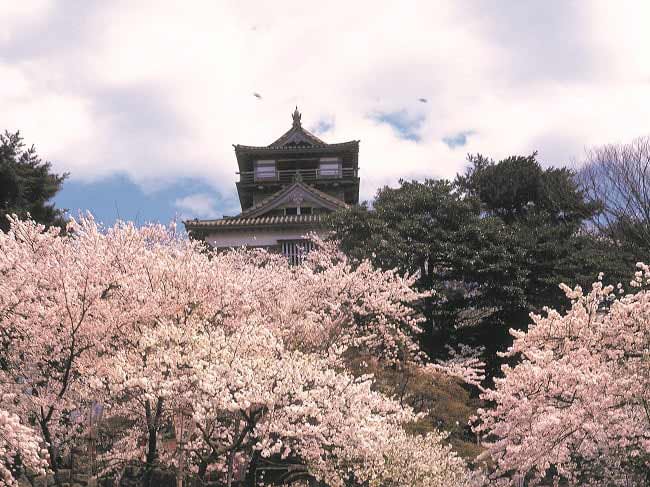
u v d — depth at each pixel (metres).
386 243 21.59
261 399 10.07
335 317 17.80
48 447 11.32
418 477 12.73
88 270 11.40
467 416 16.28
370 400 11.26
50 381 11.55
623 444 11.59
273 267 18.66
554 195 28.12
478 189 30.48
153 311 11.94
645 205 25.39
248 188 37.19
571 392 11.04
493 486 14.45
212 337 11.21
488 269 21.20
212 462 12.86
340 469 11.64
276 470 13.52
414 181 25.91
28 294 11.19
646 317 10.96
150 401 10.91
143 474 11.93
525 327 21.72
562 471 13.14
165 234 14.41
